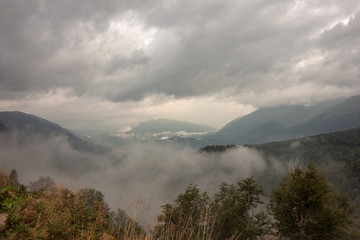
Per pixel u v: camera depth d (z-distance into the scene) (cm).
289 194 1761
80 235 496
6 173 749
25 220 478
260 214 2294
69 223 531
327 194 1730
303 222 1712
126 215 509
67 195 704
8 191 603
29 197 606
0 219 480
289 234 1864
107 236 502
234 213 2161
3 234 419
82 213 608
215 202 2034
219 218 2028
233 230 1938
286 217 1833
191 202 1398
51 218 519
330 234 1720
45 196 666
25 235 422
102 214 603
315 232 1636
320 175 1795
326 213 1648
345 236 1777
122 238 510
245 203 2367
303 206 1708
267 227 2120
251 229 2008
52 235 450
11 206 534
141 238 470
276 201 2084
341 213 1673
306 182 1728
